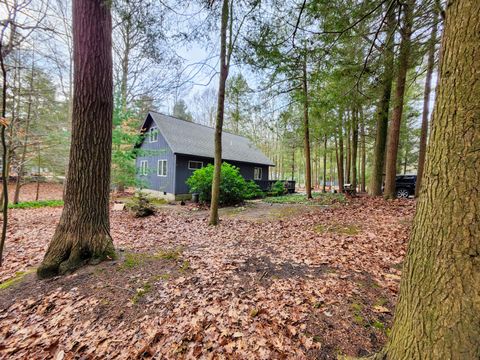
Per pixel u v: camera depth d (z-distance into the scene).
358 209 6.62
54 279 2.75
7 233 5.32
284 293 2.47
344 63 4.57
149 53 3.49
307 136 10.41
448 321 1.00
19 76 8.21
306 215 6.72
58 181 12.88
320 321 2.01
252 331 1.94
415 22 4.00
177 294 2.48
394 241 3.87
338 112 7.49
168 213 8.23
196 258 3.46
